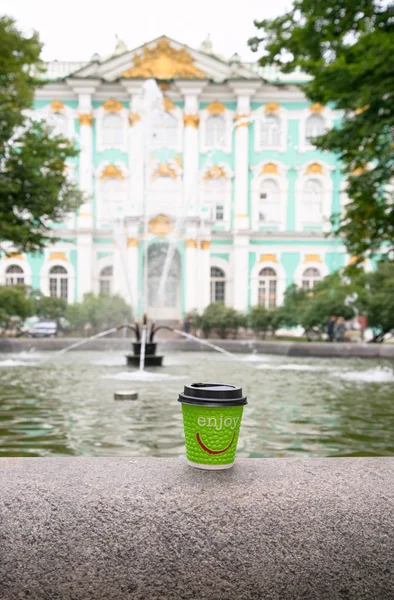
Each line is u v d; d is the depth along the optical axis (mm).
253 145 35500
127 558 1646
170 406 6398
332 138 9992
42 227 14656
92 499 1733
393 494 1820
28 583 1625
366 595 1673
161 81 34438
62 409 6188
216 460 2000
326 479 1923
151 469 2008
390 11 8609
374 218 11734
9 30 13188
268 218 35719
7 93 13586
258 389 8320
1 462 2092
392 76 7996
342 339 20953
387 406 6684
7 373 10281
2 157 13469
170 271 35062
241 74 34750
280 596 1650
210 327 26984
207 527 1677
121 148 34844
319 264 35281
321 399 7281
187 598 1637
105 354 15695
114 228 33969
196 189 34875
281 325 25625
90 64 34188
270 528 1688
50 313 27484
